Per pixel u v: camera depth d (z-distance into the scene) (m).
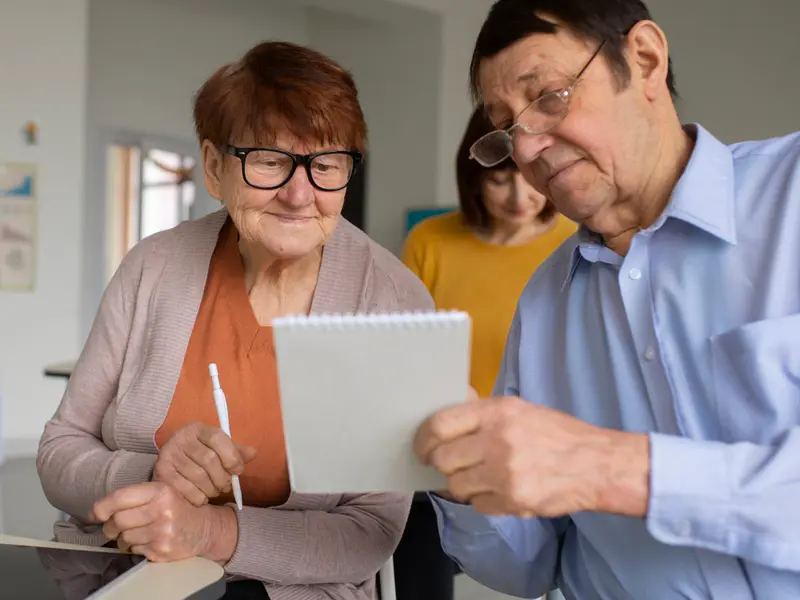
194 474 1.17
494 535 1.19
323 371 0.84
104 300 1.47
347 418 0.87
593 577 1.17
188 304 1.41
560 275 1.23
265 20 7.38
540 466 0.84
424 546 1.58
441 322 0.81
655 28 1.04
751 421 0.98
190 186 7.33
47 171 5.24
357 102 1.30
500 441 0.84
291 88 1.23
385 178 6.23
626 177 1.04
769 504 0.85
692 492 0.85
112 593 1.00
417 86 6.00
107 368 1.44
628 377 1.10
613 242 1.13
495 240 2.36
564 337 1.20
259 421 1.34
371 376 0.84
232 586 1.24
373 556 1.29
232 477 1.21
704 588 1.00
